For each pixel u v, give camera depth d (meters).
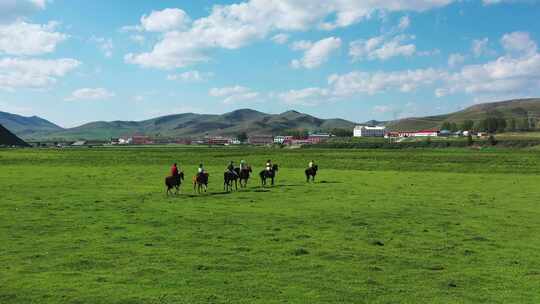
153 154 149.12
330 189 52.34
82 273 19.42
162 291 17.19
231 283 18.28
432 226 30.73
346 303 16.25
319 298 16.72
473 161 104.19
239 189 52.38
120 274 19.36
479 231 29.17
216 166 93.00
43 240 25.61
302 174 74.12
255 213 35.47
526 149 187.00
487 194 47.94
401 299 16.78
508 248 24.77
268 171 56.97
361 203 41.16
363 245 25.19
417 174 73.69
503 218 33.84
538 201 42.75
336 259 22.20
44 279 18.56
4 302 15.98
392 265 21.33
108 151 188.62
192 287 17.72
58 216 33.47
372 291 17.62
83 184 56.62
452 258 22.67
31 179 62.53
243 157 127.62
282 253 23.19
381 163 97.62
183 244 24.92
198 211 36.28
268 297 16.72
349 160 110.50
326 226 30.53
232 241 25.75
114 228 29.20
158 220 32.03
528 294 17.38
